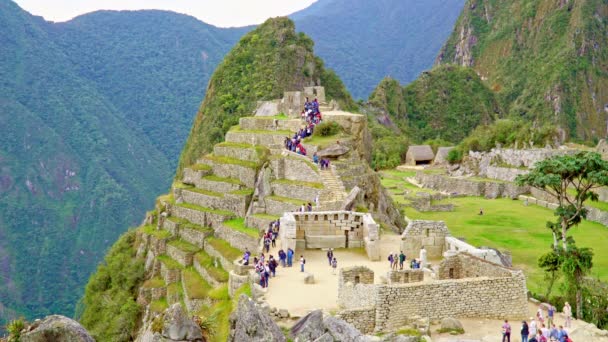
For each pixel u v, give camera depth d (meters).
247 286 40.72
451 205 120.94
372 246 46.62
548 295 45.88
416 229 43.81
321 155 74.25
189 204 90.44
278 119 93.06
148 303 81.00
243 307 27.22
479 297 30.47
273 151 80.69
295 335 26.72
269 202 70.81
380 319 29.00
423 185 166.88
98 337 83.38
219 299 47.72
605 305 43.19
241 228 72.12
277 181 73.00
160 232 90.56
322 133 81.31
